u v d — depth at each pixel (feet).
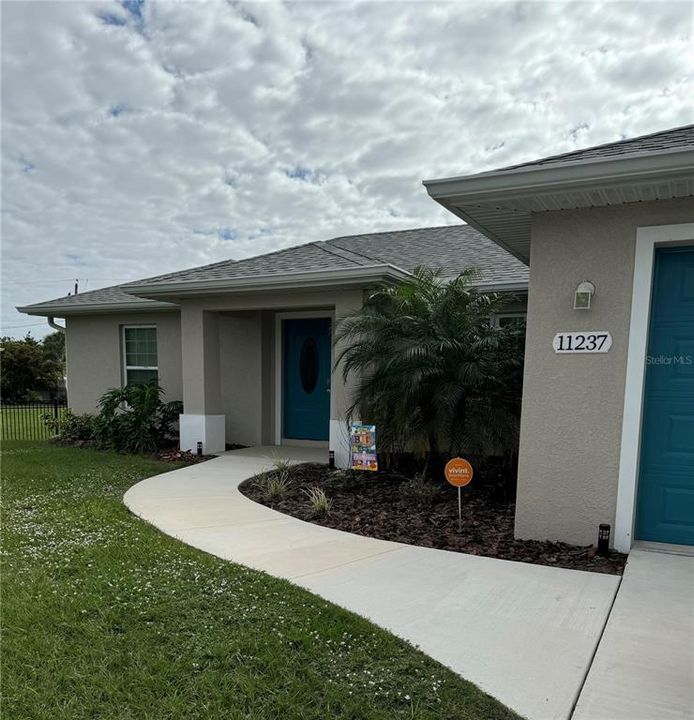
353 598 10.91
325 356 32.58
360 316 21.89
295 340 33.55
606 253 13.64
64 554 13.39
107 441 32.94
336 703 7.37
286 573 12.33
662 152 11.18
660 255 13.66
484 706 7.29
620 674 8.07
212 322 30.45
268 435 33.83
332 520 16.99
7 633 9.39
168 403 34.04
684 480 13.64
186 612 10.12
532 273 14.43
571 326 14.03
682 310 13.50
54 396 91.15
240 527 16.11
